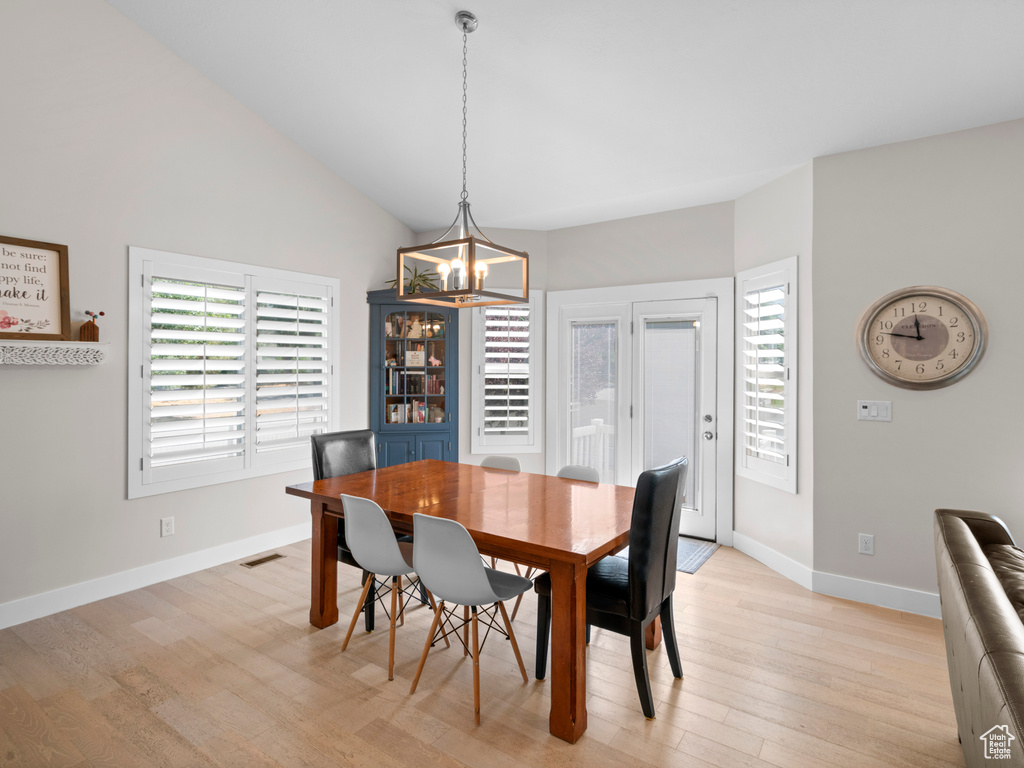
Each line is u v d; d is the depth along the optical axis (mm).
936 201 2777
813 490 3133
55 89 2787
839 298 3031
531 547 1885
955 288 2734
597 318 4465
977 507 2711
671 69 2695
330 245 4203
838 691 2170
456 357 4621
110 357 3018
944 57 2354
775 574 3410
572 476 3031
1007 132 2621
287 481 3959
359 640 2574
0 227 2615
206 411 3455
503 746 1859
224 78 3420
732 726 1959
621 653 2484
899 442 2883
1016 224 2605
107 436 3020
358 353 4438
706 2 2311
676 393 4168
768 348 3551
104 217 2979
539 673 2258
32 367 2754
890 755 1811
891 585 2924
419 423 4551
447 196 4289
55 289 2779
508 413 4695
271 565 3541
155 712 2021
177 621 2746
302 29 2943
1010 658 1069
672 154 3312
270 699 2107
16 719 1980
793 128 2912
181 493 3365
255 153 3691
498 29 2668
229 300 3547
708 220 4012
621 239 4371
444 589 2016
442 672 2311
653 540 1945
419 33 2809
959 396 2736
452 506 2381
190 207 3350
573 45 2666
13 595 2705
